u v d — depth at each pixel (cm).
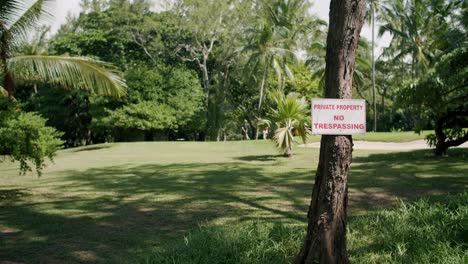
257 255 439
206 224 623
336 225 372
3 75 1037
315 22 3412
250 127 4628
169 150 2312
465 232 488
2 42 977
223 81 3950
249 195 859
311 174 1176
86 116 3903
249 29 3219
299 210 710
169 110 3294
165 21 3706
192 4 3456
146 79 3244
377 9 3631
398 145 2233
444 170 1113
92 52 3688
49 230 606
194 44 3822
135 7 3647
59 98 3684
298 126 1683
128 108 3123
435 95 1329
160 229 605
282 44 3178
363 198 788
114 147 2580
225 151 2173
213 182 1062
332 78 377
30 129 897
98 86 1029
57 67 984
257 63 3173
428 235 479
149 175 1247
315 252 372
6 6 950
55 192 961
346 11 372
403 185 905
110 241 546
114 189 985
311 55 3978
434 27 3575
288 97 1680
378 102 4962
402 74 4197
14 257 485
